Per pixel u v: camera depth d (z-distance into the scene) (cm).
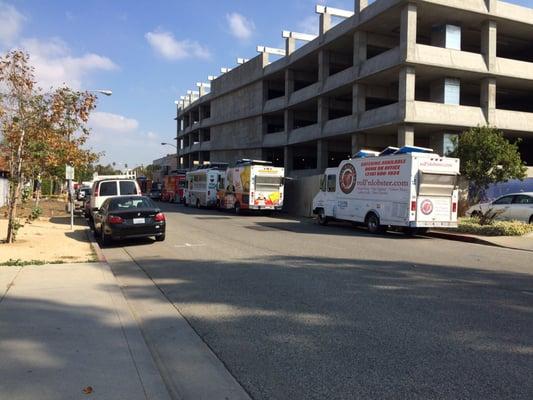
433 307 735
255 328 641
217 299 802
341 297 802
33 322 639
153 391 437
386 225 1880
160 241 1622
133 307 762
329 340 588
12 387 437
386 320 668
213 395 444
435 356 530
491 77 3334
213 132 6431
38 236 1633
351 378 474
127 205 1584
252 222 2506
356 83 3581
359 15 3469
